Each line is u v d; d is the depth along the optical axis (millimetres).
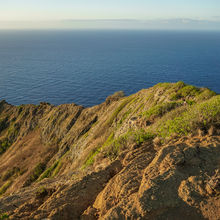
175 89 27859
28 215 7770
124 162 9609
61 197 8086
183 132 10156
